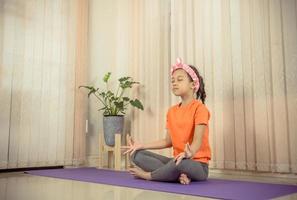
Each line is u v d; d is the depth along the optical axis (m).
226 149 2.62
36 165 2.93
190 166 1.86
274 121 2.39
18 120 2.85
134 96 3.33
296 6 2.35
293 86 2.33
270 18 2.47
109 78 3.64
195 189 1.71
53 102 3.09
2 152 2.73
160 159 2.05
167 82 3.08
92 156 3.46
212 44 2.78
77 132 3.24
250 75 2.54
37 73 3.01
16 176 2.41
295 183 2.04
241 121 2.55
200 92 2.23
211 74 2.76
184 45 2.96
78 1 3.38
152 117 3.16
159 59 3.16
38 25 3.05
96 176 2.35
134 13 3.44
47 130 3.03
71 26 3.29
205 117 1.95
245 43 2.59
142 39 3.33
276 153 2.36
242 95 2.56
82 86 3.30
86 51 3.43
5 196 1.53
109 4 3.73
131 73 3.40
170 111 2.17
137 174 2.08
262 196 1.51
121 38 3.58
